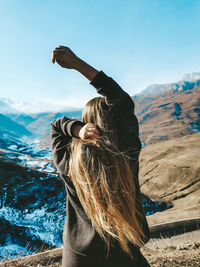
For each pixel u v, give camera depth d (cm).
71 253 94
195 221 427
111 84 97
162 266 229
